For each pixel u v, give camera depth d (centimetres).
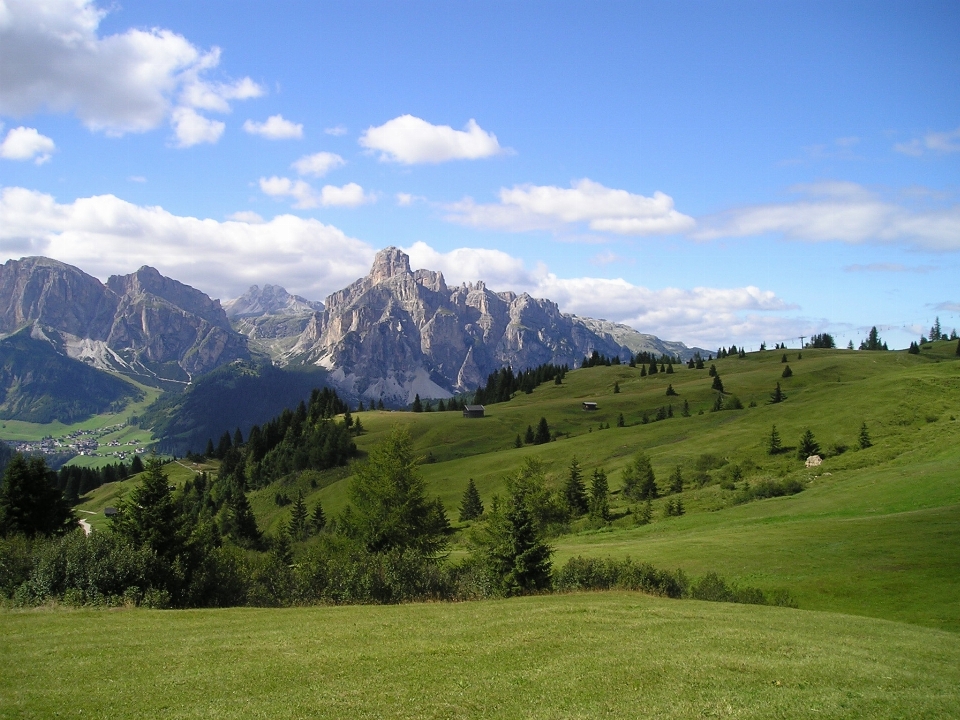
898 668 1916
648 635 2253
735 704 1547
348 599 3359
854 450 10594
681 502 8694
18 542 3312
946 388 13012
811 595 3888
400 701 1564
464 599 3528
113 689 1639
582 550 5925
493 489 13575
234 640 2148
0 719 1428
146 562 3072
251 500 17712
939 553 4269
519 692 1627
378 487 5284
